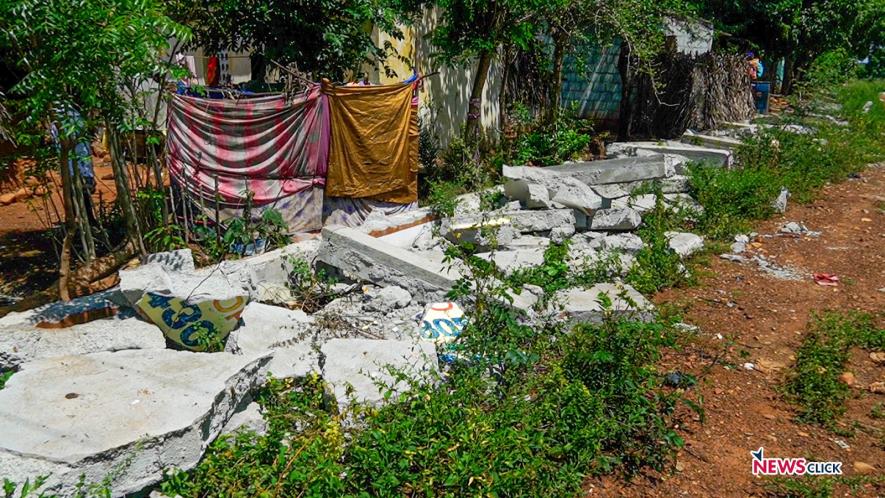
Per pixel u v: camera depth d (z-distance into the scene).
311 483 3.59
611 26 12.26
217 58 11.36
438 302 5.74
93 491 3.36
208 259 6.86
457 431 3.90
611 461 4.22
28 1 4.64
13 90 5.03
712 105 15.73
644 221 8.39
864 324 6.23
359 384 4.46
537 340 5.14
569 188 8.05
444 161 11.16
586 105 17.03
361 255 6.61
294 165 7.80
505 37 10.33
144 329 4.96
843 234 9.14
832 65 18.83
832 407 4.95
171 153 7.16
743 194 9.80
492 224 7.22
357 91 8.02
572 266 6.96
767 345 5.93
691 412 4.89
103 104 5.39
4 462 3.33
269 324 5.35
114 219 7.57
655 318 5.74
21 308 5.76
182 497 3.60
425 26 11.71
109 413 3.76
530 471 3.71
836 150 13.28
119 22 4.89
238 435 4.06
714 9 23.05
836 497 4.08
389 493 3.61
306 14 8.84
